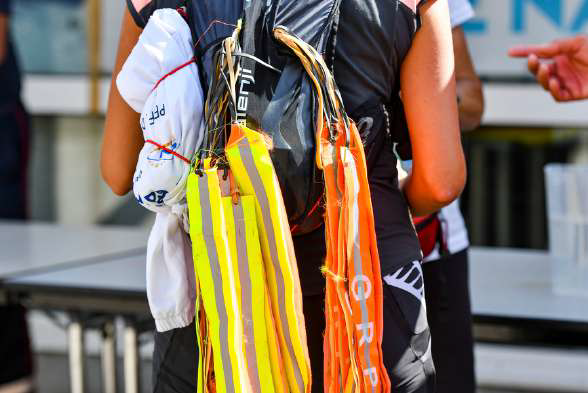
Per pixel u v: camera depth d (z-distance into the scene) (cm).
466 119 467
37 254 664
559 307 464
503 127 943
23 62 1075
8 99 838
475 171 956
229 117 308
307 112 301
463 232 452
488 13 917
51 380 909
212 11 318
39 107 1077
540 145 936
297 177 298
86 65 1059
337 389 299
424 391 321
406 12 312
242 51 305
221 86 301
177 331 329
